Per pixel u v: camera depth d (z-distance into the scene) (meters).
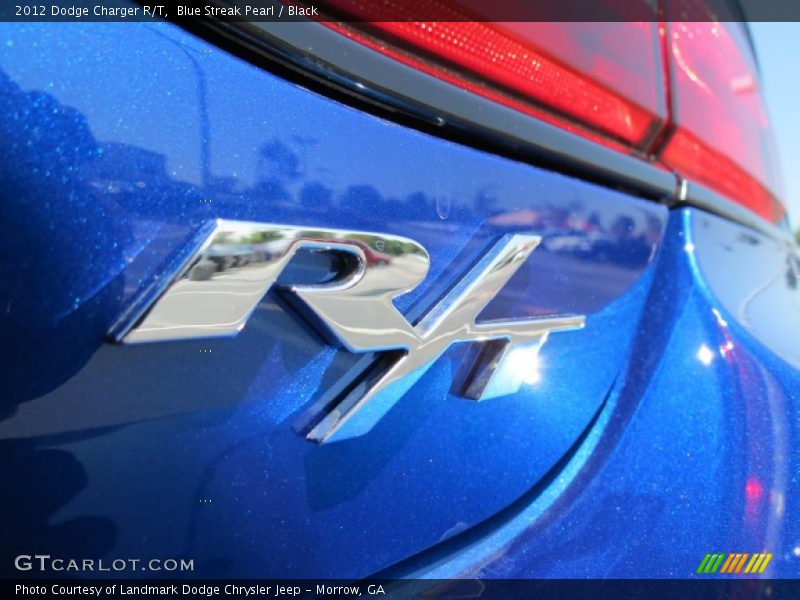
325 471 0.56
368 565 0.60
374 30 0.55
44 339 0.41
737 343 0.84
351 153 0.53
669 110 0.86
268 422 0.52
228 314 0.47
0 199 0.39
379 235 0.54
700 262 0.89
